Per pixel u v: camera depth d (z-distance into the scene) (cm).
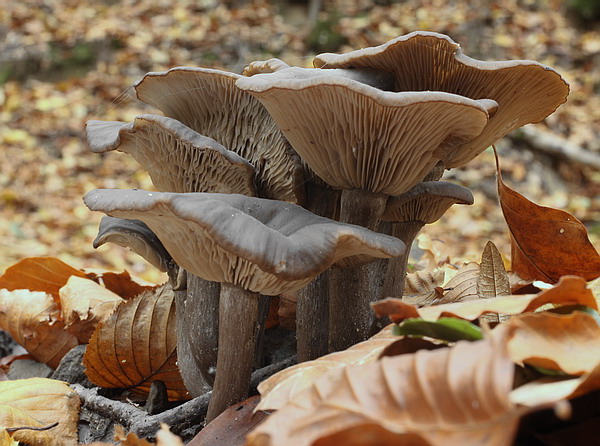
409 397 34
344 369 35
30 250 118
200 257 39
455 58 40
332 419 34
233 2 237
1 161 163
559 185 150
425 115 39
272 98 39
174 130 41
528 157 153
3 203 146
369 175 41
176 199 37
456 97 38
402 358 34
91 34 213
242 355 40
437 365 34
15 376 49
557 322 35
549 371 35
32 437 42
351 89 38
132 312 44
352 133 40
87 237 132
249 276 39
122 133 42
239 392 40
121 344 44
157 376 45
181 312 43
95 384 46
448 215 136
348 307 42
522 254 45
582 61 196
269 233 37
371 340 39
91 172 163
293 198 43
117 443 42
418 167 41
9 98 192
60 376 47
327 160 41
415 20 216
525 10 215
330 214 43
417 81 42
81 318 48
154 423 42
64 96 193
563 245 44
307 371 37
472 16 211
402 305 36
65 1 235
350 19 220
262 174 43
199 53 211
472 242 126
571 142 159
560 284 36
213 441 39
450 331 36
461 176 146
